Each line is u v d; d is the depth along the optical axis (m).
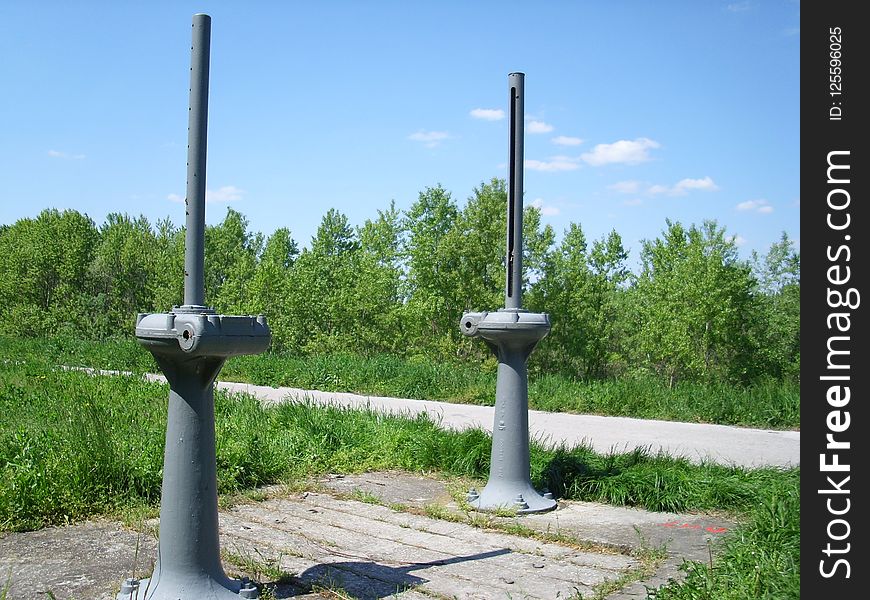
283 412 9.28
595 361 22.77
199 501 3.86
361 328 25.77
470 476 7.36
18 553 4.88
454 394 14.13
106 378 13.03
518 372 6.27
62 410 8.77
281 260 38.06
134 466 6.27
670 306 21.45
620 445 9.41
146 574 4.48
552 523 5.80
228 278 35.34
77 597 4.11
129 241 41.22
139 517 5.63
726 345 21.20
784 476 6.54
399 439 8.35
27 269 40.22
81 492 5.89
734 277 20.81
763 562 4.06
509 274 6.23
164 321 3.71
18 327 37.38
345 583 4.40
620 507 6.31
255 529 5.57
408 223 25.75
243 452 7.20
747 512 6.03
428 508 6.11
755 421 11.46
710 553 4.55
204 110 3.95
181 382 3.85
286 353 20.80
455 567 4.75
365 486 7.04
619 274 27.36
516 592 4.30
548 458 7.12
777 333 25.39
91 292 41.53
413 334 24.36
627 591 4.33
